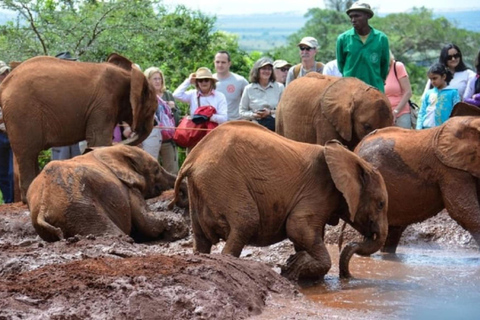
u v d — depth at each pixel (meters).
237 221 11.02
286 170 11.18
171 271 9.21
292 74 17.64
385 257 13.10
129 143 16.05
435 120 15.80
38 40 25.78
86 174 12.76
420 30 55.78
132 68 15.77
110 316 8.21
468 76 15.98
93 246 11.15
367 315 9.46
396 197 13.10
